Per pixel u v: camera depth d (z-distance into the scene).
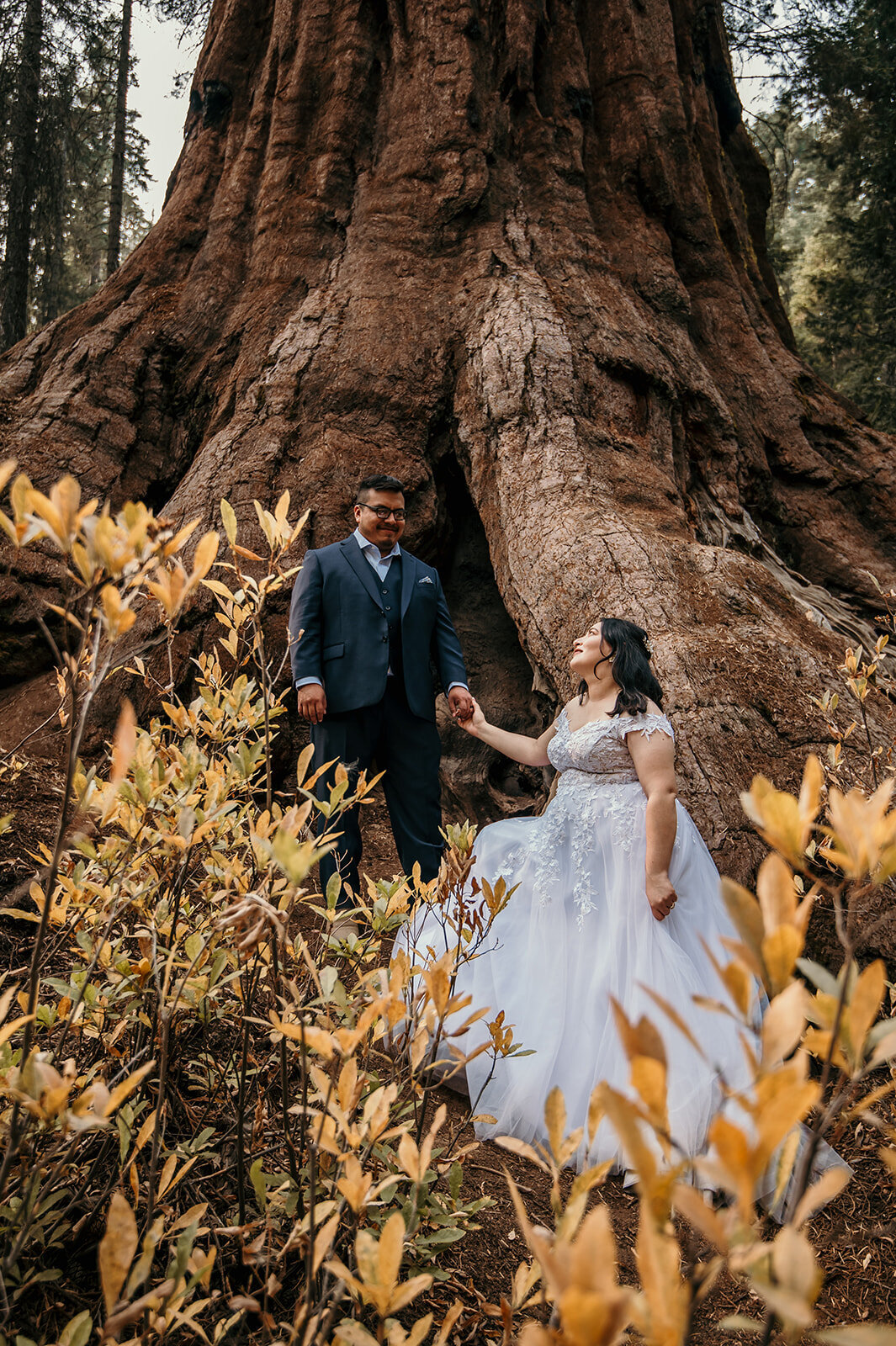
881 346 17.56
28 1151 1.37
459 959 2.28
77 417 5.74
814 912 2.81
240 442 5.19
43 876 1.62
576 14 7.00
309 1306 1.06
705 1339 1.75
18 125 13.75
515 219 6.16
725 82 8.36
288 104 6.62
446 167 6.19
